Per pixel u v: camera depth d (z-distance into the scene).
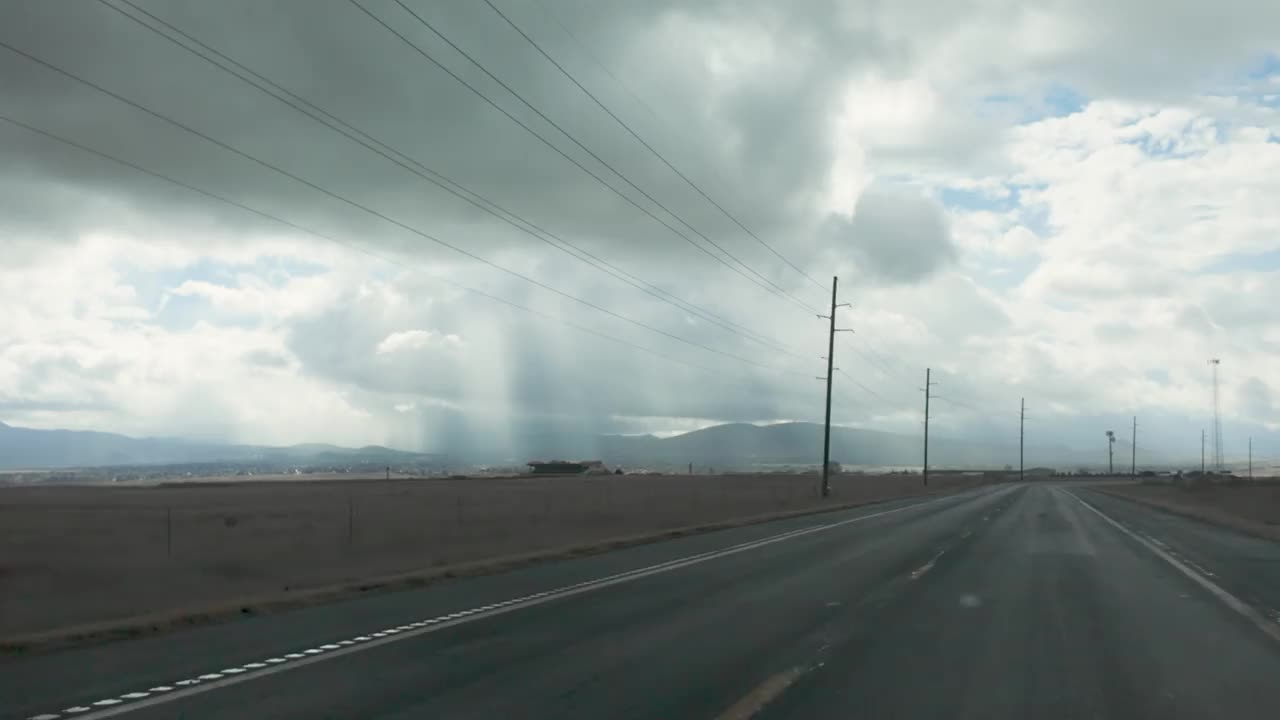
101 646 12.77
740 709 9.44
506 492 75.94
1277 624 15.09
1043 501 68.44
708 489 84.94
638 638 13.45
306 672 11.09
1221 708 9.70
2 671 11.14
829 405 70.75
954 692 10.26
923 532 36.59
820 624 14.75
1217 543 32.09
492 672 11.12
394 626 14.44
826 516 48.38
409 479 128.00
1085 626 14.77
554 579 20.92
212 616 15.15
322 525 39.12
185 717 9.05
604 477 137.62
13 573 22.84
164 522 41.72
